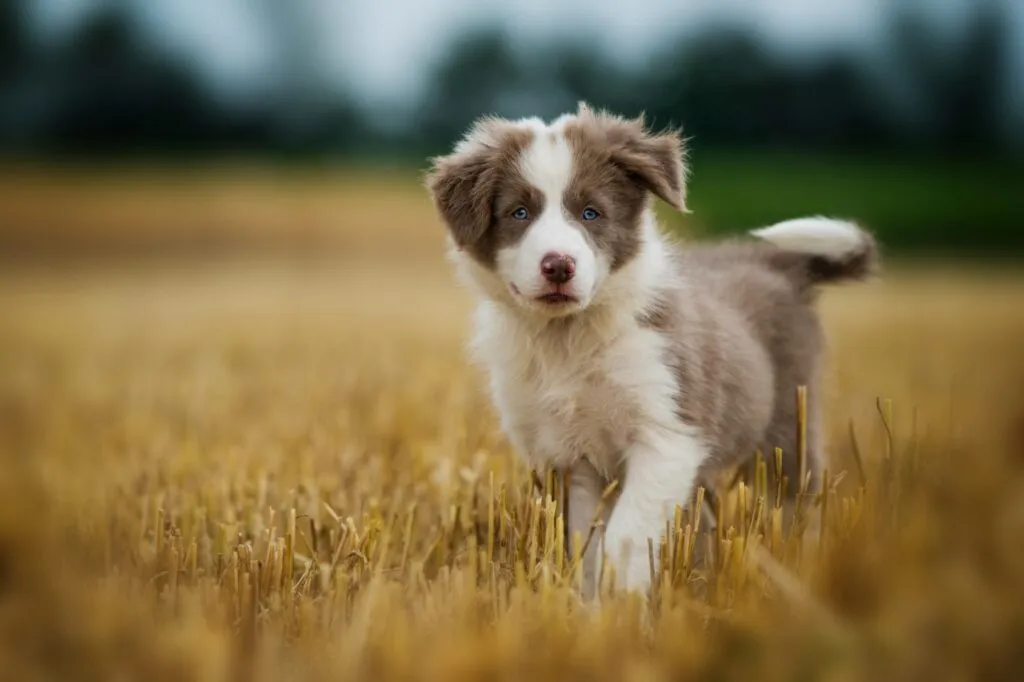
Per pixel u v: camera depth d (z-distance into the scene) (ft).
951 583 12.02
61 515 17.29
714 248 21.50
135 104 125.90
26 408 29.27
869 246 20.80
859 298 62.34
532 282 15.81
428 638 11.82
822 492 16.24
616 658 11.13
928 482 16.93
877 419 24.34
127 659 11.35
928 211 105.70
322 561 15.75
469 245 17.08
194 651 11.00
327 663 11.35
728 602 13.09
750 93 122.42
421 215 107.55
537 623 11.93
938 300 61.11
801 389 18.11
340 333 43.24
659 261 17.42
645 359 16.48
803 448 18.20
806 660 10.87
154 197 110.32
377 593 12.41
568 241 15.87
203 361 36.40
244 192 112.68
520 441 17.93
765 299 19.56
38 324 48.67
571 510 17.71
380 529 15.90
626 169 17.07
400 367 33.01
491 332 17.75
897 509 15.47
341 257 96.89
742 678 10.91
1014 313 52.85
